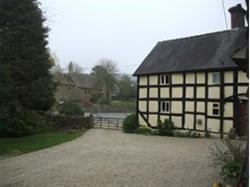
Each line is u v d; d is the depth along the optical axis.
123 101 89.25
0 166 16.30
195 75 29.89
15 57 26.00
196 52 31.58
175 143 24.23
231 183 9.87
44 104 29.75
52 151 20.86
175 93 31.47
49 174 13.97
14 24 26.25
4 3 25.38
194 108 29.84
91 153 19.47
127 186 11.78
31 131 30.50
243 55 9.90
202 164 15.41
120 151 20.16
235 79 26.84
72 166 15.55
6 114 27.98
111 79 90.00
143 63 35.78
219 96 27.92
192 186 11.59
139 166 15.23
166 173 13.66
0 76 23.28
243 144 12.88
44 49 28.95
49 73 30.55
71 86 80.56
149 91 33.88
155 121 33.09
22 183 12.62
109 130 37.16
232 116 26.92
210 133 28.50
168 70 31.92
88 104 77.81
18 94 26.91
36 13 27.72
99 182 12.40
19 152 20.83
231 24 30.52
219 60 28.39
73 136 29.98
